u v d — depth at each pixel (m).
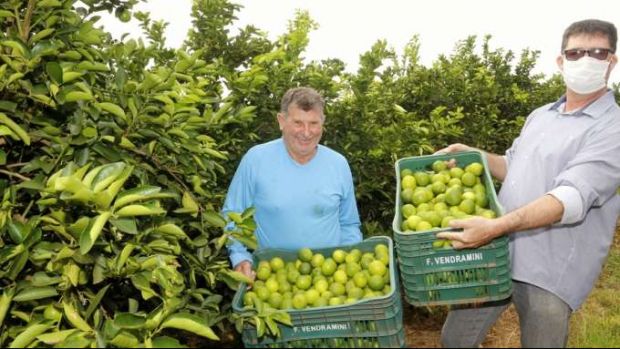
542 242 2.90
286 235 3.57
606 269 6.30
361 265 3.15
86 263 2.62
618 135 2.78
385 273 3.03
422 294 2.71
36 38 2.81
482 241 2.56
